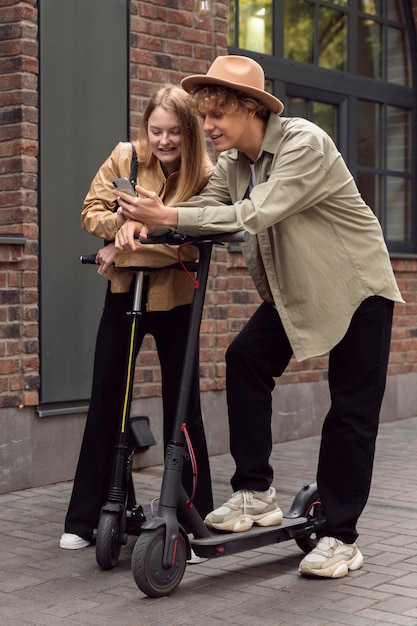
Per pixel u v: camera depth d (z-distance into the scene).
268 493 4.19
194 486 3.94
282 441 7.39
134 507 4.38
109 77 6.14
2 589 3.99
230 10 7.33
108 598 3.88
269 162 3.95
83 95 6.00
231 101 3.82
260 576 4.14
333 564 4.09
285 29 7.77
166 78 6.50
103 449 4.53
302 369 7.55
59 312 5.89
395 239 8.84
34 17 5.75
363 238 4.09
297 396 7.51
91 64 6.04
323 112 8.16
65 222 5.91
